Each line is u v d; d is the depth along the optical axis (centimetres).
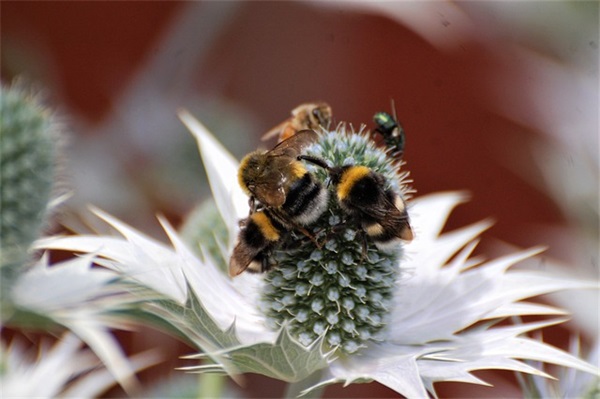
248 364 30
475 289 32
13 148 30
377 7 41
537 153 45
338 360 32
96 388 34
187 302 30
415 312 33
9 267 30
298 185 31
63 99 47
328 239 32
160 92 43
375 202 31
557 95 46
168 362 43
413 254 33
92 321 29
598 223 42
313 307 32
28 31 48
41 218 31
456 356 31
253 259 32
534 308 32
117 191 42
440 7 42
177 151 43
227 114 45
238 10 48
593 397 33
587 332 38
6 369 34
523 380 33
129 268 30
